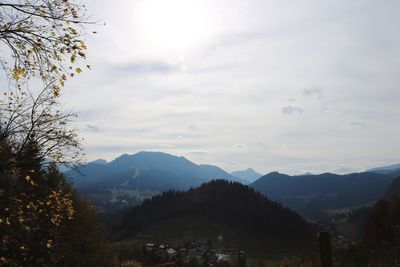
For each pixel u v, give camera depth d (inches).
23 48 251.3
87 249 1166.3
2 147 320.2
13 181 341.4
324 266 256.2
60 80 264.7
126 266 1125.1
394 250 598.2
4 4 229.5
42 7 238.1
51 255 497.7
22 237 391.2
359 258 583.2
